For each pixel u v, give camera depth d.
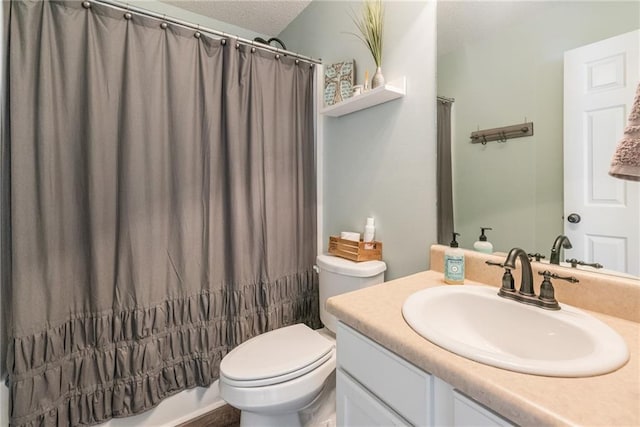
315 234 1.78
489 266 0.95
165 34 1.31
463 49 1.04
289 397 1.08
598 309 0.73
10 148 1.04
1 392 1.04
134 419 1.27
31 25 1.05
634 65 0.68
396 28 1.27
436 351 0.57
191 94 1.37
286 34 2.08
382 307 0.79
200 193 1.40
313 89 1.77
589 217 0.76
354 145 1.53
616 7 0.70
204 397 1.44
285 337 1.34
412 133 1.22
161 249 1.30
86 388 1.17
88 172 1.15
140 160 1.24
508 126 0.92
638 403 0.43
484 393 0.48
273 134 1.59
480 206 1.00
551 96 0.82
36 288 1.06
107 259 1.19
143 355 1.25
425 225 1.18
